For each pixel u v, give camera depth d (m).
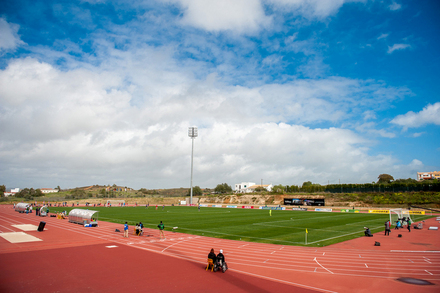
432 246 26.41
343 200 104.12
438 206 82.06
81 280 14.91
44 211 51.91
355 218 56.94
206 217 57.06
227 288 13.92
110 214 61.53
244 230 37.09
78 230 34.16
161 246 24.97
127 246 24.64
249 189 195.62
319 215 65.12
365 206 95.50
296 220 52.00
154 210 78.50
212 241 28.27
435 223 48.81
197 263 18.97
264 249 24.39
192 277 15.70
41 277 15.34
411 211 72.12
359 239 30.45
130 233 32.38
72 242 26.20
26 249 22.70
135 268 17.42
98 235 30.50
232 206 109.12
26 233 30.94
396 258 21.17
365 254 22.58
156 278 15.43
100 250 22.72
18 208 61.59
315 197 112.56
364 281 15.31
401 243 28.02
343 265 18.89
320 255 22.08
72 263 18.42
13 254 20.86
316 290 13.79
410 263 19.61
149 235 31.36
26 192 155.25
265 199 124.69
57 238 28.19
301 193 120.75
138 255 21.11
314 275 16.41
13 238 27.58
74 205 104.81
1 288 13.55
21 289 13.45
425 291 13.75
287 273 16.77
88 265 17.98
